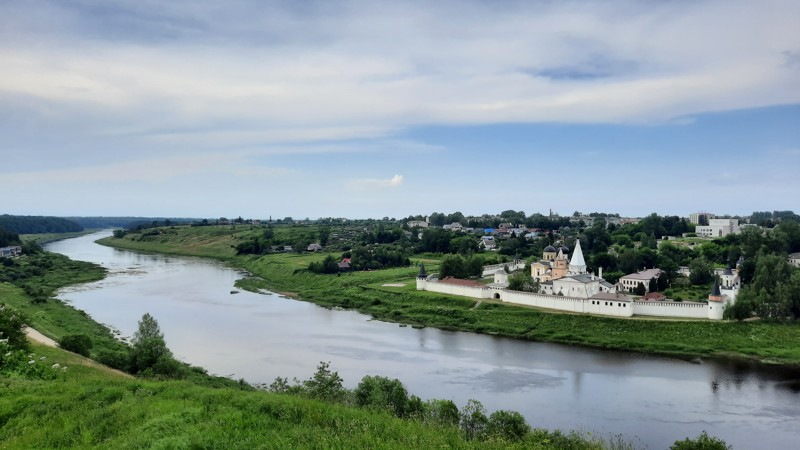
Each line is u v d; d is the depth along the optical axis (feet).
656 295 558.56
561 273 648.38
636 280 631.15
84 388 175.22
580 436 226.58
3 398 163.43
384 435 143.13
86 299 655.76
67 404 158.40
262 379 346.74
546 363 397.39
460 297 617.62
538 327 504.02
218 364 380.78
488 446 152.05
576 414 293.23
